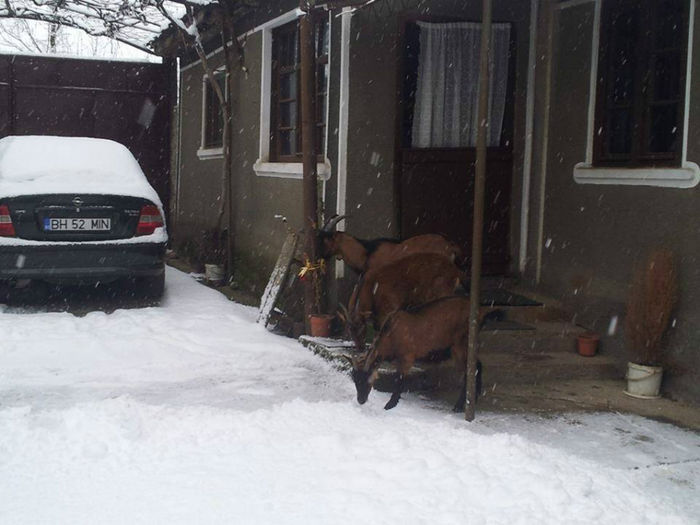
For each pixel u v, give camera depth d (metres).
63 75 12.97
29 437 4.63
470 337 5.27
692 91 5.91
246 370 6.35
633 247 6.55
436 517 3.73
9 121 12.77
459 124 7.88
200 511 3.79
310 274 7.23
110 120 13.34
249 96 9.76
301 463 4.36
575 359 6.68
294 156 8.85
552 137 7.60
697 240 5.89
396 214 7.50
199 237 12.01
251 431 4.79
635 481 4.49
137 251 8.02
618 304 6.70
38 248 7.65
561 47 7.50
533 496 3.92
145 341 6.96
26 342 6.83
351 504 3.83
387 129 7.39
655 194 6.30
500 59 7.91
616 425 5.49
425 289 5.87
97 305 8.65
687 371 5.96
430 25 7.68
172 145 13.60
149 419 4.93
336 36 7.23
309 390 5.90
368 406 5.48
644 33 6.57
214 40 11.28
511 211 8.00
